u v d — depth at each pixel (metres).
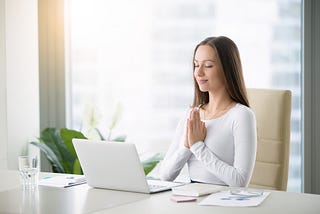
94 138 4.90
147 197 2.43
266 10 4.59
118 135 4.94
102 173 2.60
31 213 2.16
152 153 4.87
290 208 2.17
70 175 3.06
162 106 4.82
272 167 3.28
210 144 2.97
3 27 4.55
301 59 4.57
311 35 4.49
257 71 4.62
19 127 4.70
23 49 4.72
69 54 5.01
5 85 4.56
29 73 4.78
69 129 4.99
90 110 4.82
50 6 4.96
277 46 4.59
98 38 4.95
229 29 4.65
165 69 4.80
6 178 2.97
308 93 4.52
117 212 2.16
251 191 2.51
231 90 3.03
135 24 4.85
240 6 4.62
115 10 4.89
